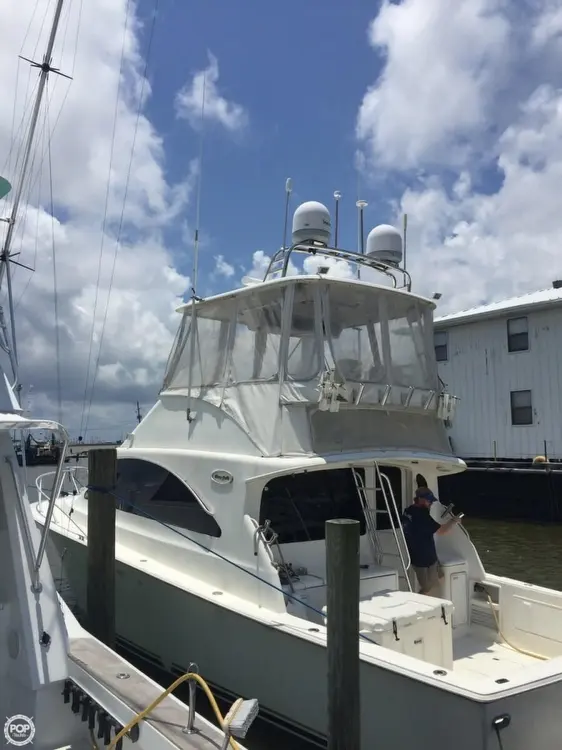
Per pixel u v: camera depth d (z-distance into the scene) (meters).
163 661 5.34
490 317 20.08
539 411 19.06
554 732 3.48
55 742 3.24
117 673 3.54
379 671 3.74
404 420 5.52
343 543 3.44
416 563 5.31
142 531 5.88
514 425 19.62
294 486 5.39
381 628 4.22
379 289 5.42
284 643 4.25
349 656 3.43
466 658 4.97
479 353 20.61
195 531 5.32
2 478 3.47
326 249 5.99
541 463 17.70
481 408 20.42
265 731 4.48
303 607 4.79
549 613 4.98
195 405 5.76
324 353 5.02
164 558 5.56
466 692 3.34
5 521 3.51
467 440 20.66
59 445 3.56
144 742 3.05
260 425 5.09
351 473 5.72
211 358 5.80
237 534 4.90
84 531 6.64
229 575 4.90
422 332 5.88
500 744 3.27
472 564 5.58
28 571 3.35
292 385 5.01
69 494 7.92
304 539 5.32
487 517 18.66
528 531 16.45
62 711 3.29
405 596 4.87
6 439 3.55
